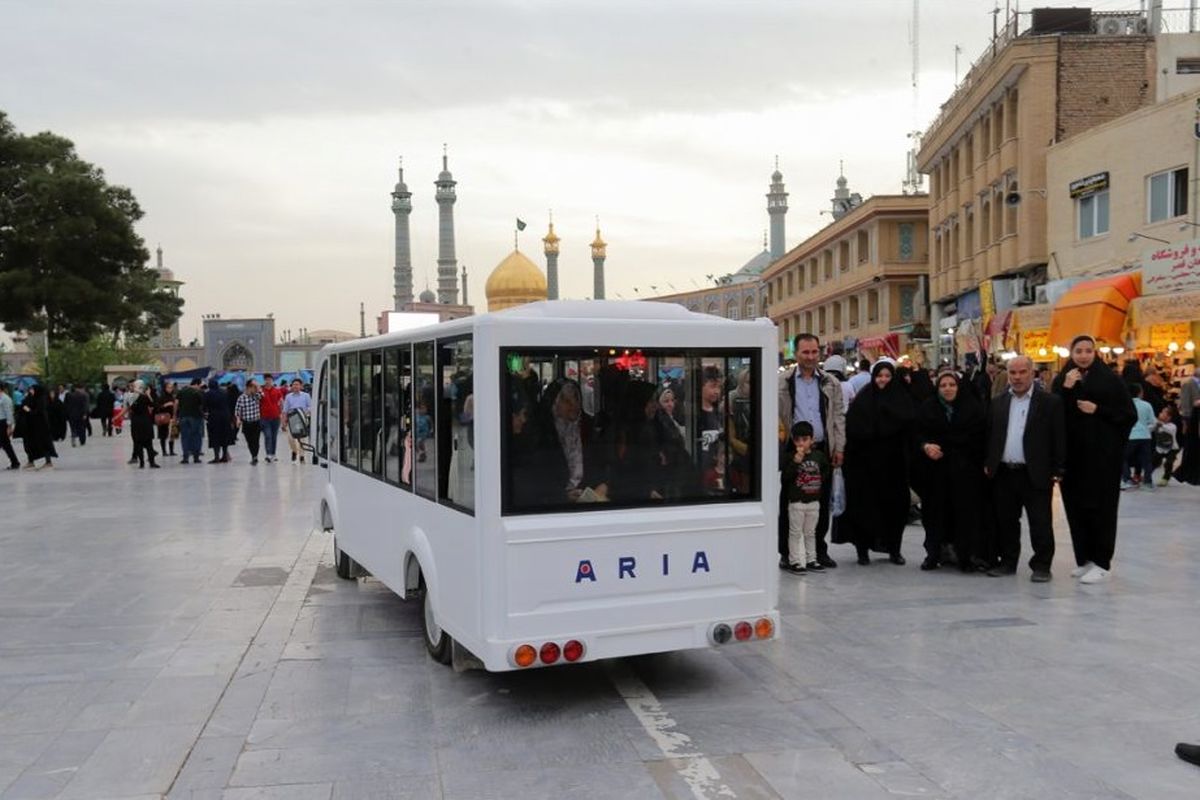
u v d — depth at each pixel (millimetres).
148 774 4719
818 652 6664
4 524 12641
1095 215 24562
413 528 6656
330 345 9242
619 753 4953
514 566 5402
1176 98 21203
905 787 4520
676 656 6613
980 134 31672
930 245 39281
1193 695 5715
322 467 9812
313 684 6062
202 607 8070
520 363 5438
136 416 20750
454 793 4488
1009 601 8016
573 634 5527
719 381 5898
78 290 42969
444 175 109625
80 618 7727
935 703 5633
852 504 9547
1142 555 9758
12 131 43875
